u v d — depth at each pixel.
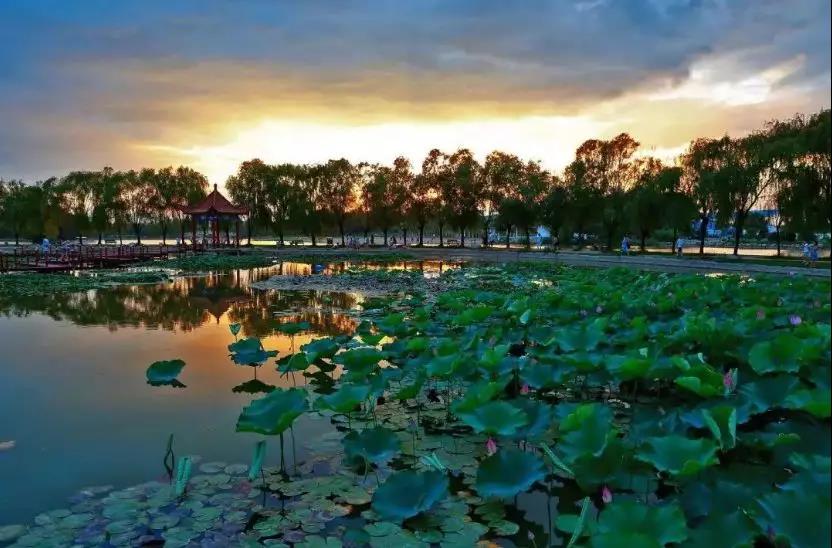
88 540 2.93
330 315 10.70
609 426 3.32
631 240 49.19
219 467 3.82
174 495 3.42
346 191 44.66
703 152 30.47
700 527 2.49
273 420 3.65
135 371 6.45
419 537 2.95
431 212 44.81
